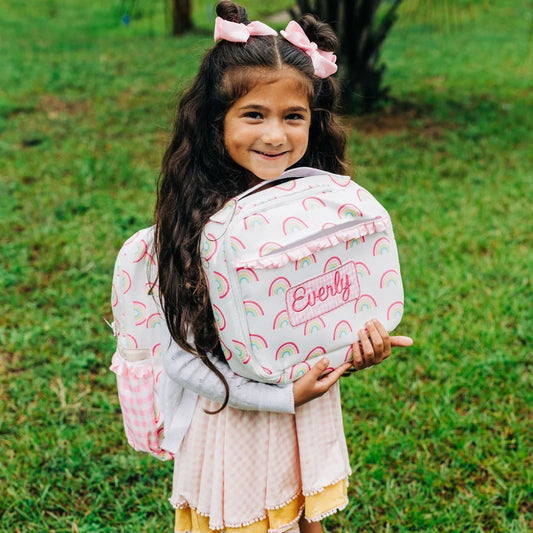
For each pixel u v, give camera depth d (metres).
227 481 1.79
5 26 13.09
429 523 2.43
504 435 2.84
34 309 3.86
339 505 1.88
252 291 1.52
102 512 2.55
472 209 5.04
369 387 3.13
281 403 1.66
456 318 3.67
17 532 2.45
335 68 1.66
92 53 10.71
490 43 11.45
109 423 2.99
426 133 6.89
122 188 5.54
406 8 7.56
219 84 1.59
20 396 3.15
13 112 7.59
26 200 5.27
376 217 1.66
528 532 2.40
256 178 1.73
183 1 12.25
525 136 6.71
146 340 1.79
